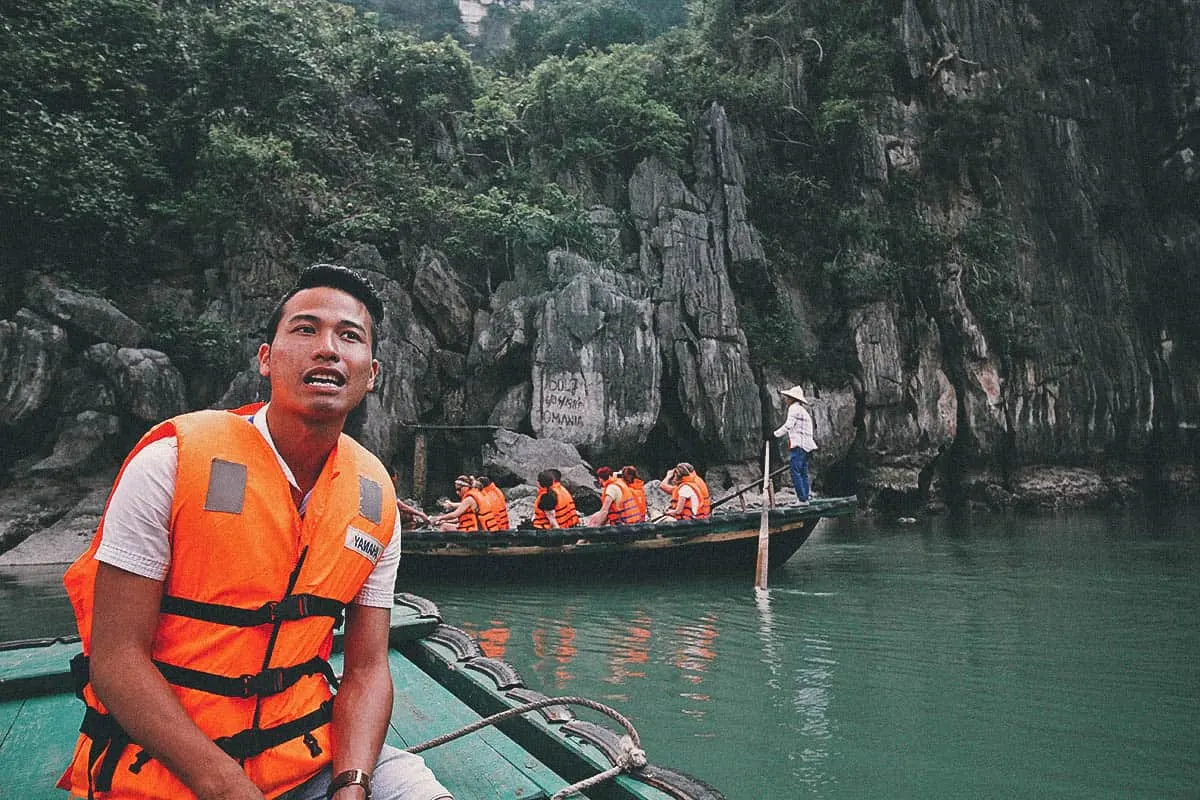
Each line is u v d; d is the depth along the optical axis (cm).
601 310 1638
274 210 1566
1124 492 2167
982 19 2288
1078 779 318
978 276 2033
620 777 184
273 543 131
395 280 1659
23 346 1180
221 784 115
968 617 646
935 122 2222
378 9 3688
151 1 1738
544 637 579
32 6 1508
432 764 198
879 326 1947
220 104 1672
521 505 1365
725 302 1820
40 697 263
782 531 914
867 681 458
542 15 2936
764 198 2122
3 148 1304
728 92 2114
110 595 120
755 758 339
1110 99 2431
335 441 148
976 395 1991
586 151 1912
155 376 1267
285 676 132
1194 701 414
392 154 1872
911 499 1962
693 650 536
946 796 300
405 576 862
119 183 1422
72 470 1176
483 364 1645
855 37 2245
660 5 3791
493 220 1741
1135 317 2320
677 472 967
